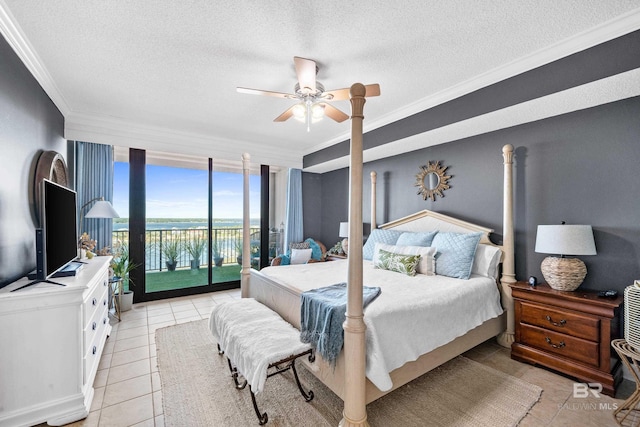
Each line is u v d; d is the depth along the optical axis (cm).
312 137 433
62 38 192
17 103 198
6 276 182
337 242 544
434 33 186
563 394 200
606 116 230
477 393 202
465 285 245
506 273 273
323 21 175
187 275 500
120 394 201
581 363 212
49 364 171
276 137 434
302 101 240
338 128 388
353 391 155
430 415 180
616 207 226
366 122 357
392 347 173
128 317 354
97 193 384
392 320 178
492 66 228
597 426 170
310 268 327
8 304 160
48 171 236
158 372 229
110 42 197
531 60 213
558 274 229
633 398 172
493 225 303
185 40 195
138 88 268
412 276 282
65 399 174
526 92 221
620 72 178
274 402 193
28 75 216
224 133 412
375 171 446
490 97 244
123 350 266
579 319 213
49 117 266
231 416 179
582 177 243
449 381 217
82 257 286
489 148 305
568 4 160
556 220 258
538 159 268
